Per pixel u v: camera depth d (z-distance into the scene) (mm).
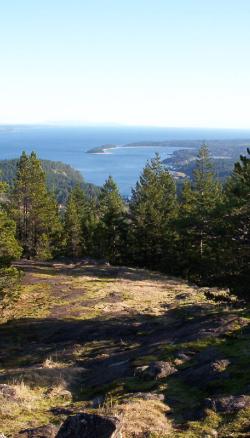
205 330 19016
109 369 15906
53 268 49156
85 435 7477
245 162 21375
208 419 9812
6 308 32375
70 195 85688
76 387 14758
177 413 10625
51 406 12508
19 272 29375
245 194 20609
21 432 9789
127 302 33625
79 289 38312
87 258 61969
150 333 22969
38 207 59188
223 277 21812
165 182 65188
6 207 57812
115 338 23453
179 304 31938
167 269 55000
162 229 56250
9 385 13625
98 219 79000
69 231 72625
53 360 20281
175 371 14023
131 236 60062
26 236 60781
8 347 23984
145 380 13648
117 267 51375
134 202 63000
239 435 8844
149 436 9188
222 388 11688
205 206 50281
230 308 26219
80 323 27781
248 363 13141
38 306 32938
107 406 11133
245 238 21266
